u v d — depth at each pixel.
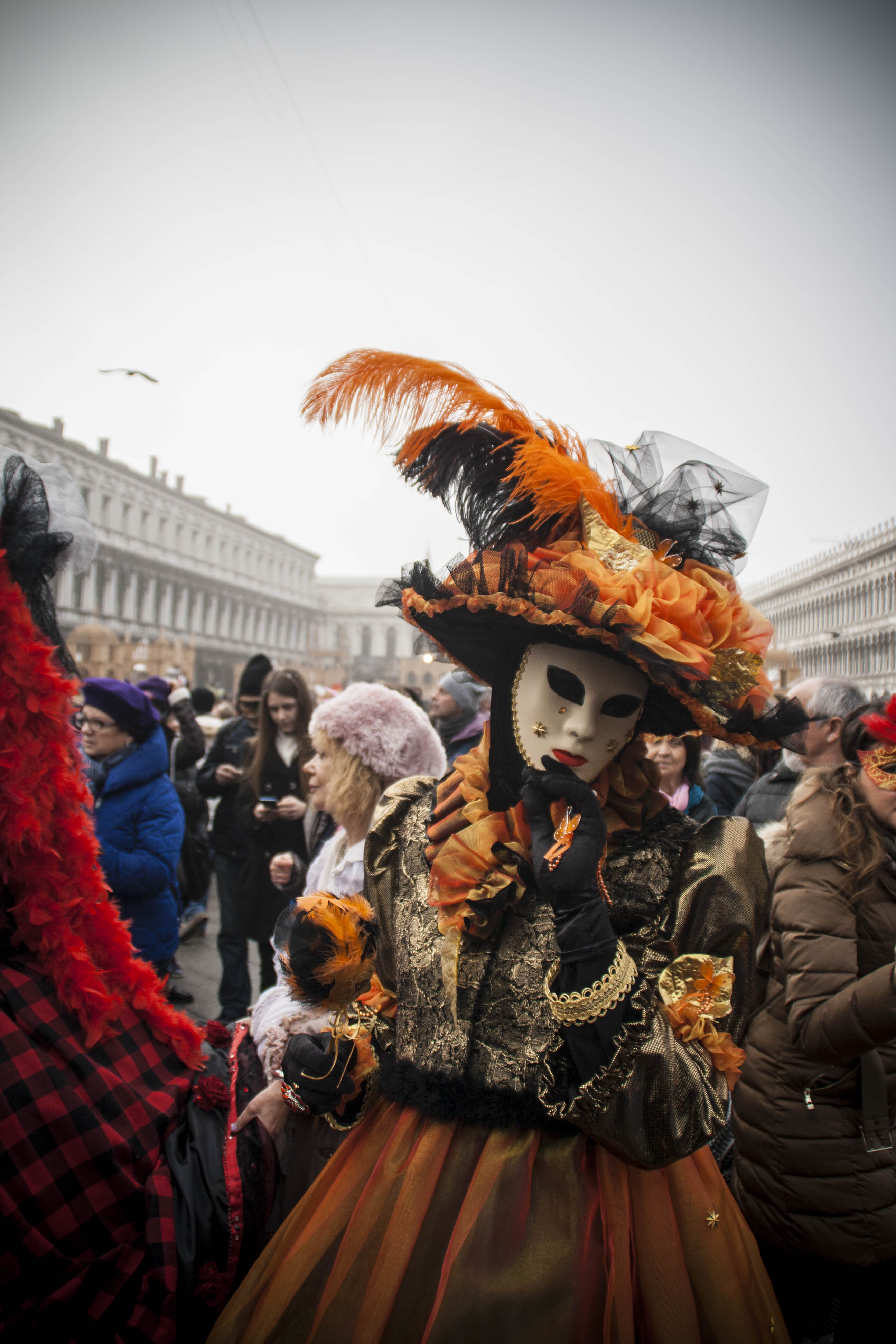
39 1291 1.09
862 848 1.58
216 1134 1.32
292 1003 1.45
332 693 5.82
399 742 2.15
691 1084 0.95
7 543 1.17
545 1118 1.03
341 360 1.14
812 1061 1.54
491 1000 1.05
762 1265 1.16
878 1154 1.62
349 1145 1.20
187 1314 1.19
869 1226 1.60
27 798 1.16
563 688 1.06
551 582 1.02
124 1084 1.22
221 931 3.85
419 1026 1.12
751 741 1.11
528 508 1.16
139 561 46.34
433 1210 1.02
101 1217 1.13
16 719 1.16
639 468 1.18
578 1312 0.93
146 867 2.98
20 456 1.22
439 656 1.39
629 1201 1.04
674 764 2.79
